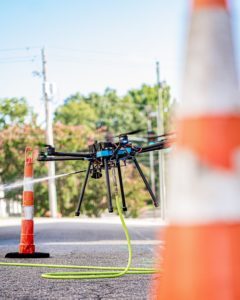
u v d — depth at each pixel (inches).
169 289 88.0
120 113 3395.7
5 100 1861.5
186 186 88.0
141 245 454.6
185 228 86.9
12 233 658.8
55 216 1529.3
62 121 2906.0
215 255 84.7
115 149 262.1
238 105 88.8
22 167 1728.6
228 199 86.0
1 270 277.1
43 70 1664.6
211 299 84.3
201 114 88.0
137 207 1803.6
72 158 277.7
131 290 210.1
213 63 89.2
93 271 275.9
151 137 264.4
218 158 86.7
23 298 195.8
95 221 1122.7
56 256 353.7
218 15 90.7
